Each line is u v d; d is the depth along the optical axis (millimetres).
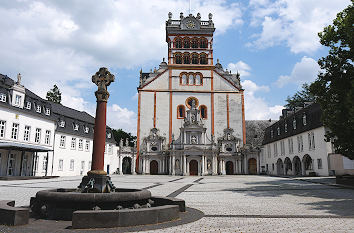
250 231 7945
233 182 31625
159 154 59656
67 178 39438
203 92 63188
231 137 61344
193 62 65250
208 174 57875
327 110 22609
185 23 66250
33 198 11570
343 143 22344
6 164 37812
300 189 21219
